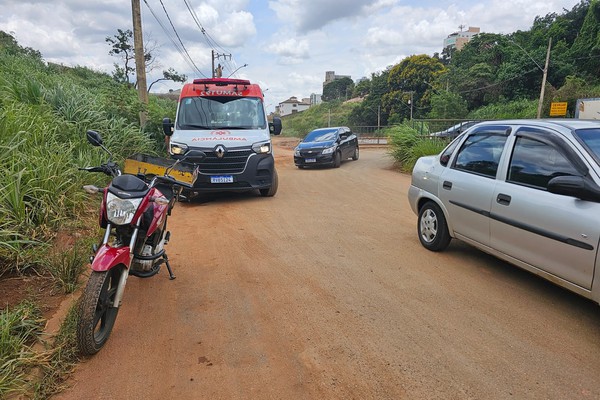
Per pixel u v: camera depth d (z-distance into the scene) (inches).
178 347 133.5
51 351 124.6
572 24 1900.8
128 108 487.2
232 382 116.6
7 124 255.3
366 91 3280.0
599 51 1606.8
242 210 330.6
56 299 157.0
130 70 1010.7
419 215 233.8
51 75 670.5
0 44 857.5
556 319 150.1
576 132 158.6
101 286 123.6
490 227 179.3
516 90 1744.6
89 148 329.4
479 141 199.3
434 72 2175.2
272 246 233.9
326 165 698.2
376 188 443.8
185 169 182.1
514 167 173.5
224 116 384.5
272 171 371.6
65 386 114.3
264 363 125.3
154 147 481.7
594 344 134.4
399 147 627.8
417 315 153.5
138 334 140.9
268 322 148.9
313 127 2600.9
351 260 210.5
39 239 199.3
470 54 2142.0
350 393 112.2
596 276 134.0
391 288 176.7
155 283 181.9
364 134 1780.3
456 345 134.0
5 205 196.7
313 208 338.6
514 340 136.6
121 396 111.0
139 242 148.6
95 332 133.6
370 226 277.7
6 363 111.1
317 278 187.5
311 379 117.9
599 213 134.2
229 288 177.3
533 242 157.2
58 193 234.1
